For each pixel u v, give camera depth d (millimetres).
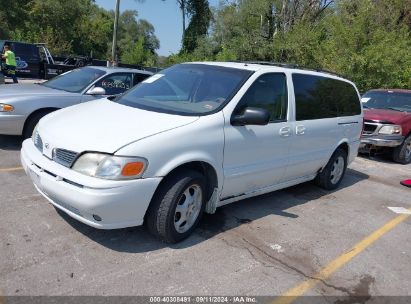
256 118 4145
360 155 10133
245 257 3904
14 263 3387
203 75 4777
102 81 7652
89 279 3283
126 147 3475
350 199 6188
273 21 27125
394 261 4215
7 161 6016
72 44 46719
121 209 3463
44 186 3674
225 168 4258
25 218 4184
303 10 25547
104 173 3398
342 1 19859
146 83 5074
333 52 17797
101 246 3799
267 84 4797
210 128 4035
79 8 45906
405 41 19047
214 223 4605
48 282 3191
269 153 4785
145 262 3613
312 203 5754
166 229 3807
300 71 5410
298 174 5566
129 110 4242
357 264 4051
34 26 41156
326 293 3486
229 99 4336
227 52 28328
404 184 7402
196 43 38500
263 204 5457
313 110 5535
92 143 3535
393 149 9477
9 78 18438
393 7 22312
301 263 3932
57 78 8227
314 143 5578
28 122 6680
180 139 3768
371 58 16797
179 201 3879
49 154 3771
